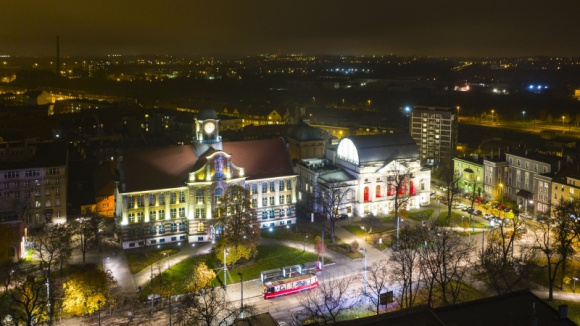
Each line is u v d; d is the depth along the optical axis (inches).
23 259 5610.2
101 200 7116.1
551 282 4626.0
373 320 2716.5
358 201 7155.5
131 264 5580.7
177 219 6245.1
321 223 6894.7
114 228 6579.7
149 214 6131.9
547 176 6879.9
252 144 6835.6
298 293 4926.2
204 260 5654.5
